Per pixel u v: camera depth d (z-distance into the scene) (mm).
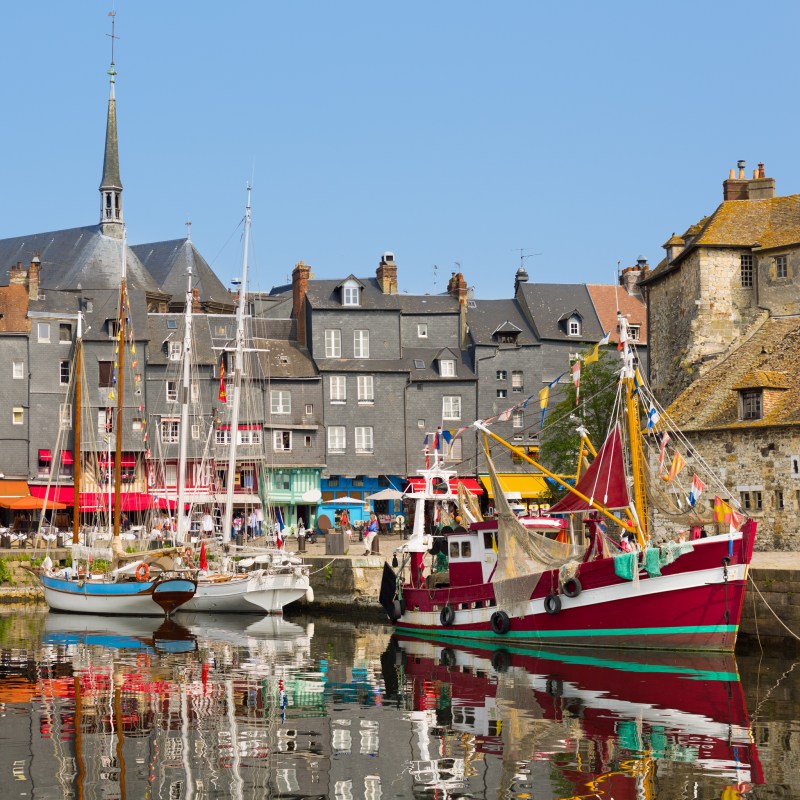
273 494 69688
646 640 30688
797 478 40812
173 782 18328
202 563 46875
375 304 74000
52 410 70438
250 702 24828
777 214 53281
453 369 74062
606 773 18516
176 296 89812
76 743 20859
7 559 53844
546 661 30328
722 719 22172
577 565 32031
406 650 33812
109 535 55031
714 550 29438
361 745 20625
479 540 36000
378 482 72312
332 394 72000
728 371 47688
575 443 55781
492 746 20375
